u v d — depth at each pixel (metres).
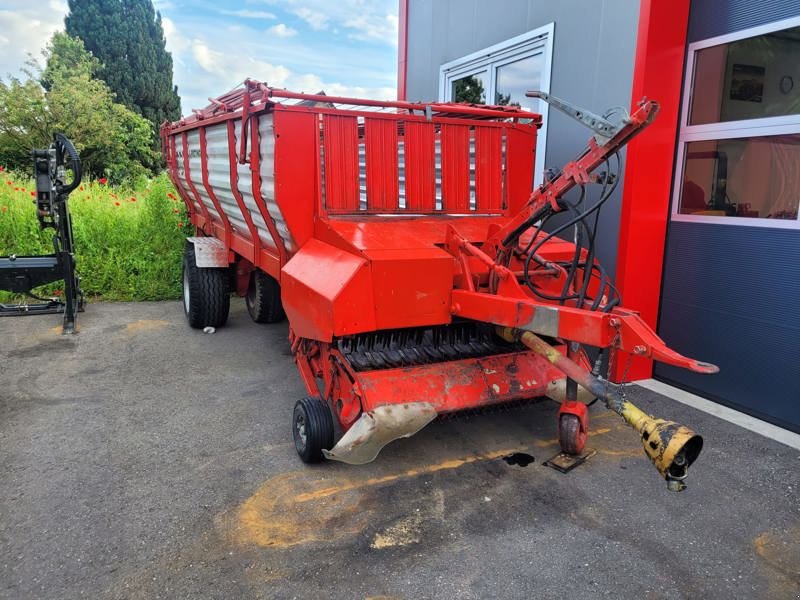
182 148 6.75
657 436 2.35
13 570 2.61
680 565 2.71
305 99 3.65
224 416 4.27
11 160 18.53
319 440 3.41
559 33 5.33
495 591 2.52
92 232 8.04
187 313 6.67
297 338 3.94
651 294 4.88
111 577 2.58
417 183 4.10
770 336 4.18
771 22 3.98
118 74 26.02
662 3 4.35
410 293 3.19
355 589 2.52
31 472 3.44
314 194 3.79
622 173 4.67
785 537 2.92
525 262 3.58
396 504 3.17
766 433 4.06
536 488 3.34
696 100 4.55
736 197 4.33
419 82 7.89
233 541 2.84
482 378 3.60
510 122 4.51
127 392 4.70
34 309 6.14
